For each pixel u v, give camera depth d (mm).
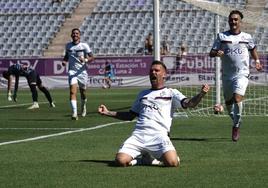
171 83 65375
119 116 17281
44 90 43938
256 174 15477
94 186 14039
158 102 17062
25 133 27000
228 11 34469
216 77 36344
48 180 14852
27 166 17141
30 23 84562
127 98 52812
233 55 23672
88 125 30469
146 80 70812
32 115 37312
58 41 81938
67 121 32844
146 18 81438
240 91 23422
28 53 82188
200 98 16797
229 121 31953
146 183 14336
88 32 81812
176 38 78188
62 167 16891
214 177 15086
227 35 23828
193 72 65062
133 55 71750
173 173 15695
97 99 51844
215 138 24391
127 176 15305
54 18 84250
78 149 21219
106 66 70938
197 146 21844
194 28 78688
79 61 33656
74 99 33750
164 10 80812
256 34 72688
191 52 76250
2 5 87562
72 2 85562
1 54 83188
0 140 24297
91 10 83812
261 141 23250
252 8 74750
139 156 17188
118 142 23297
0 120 33875
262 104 44000
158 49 31688
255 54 24062
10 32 84500
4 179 15047
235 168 16484
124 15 82250
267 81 59156
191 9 80188
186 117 34188
